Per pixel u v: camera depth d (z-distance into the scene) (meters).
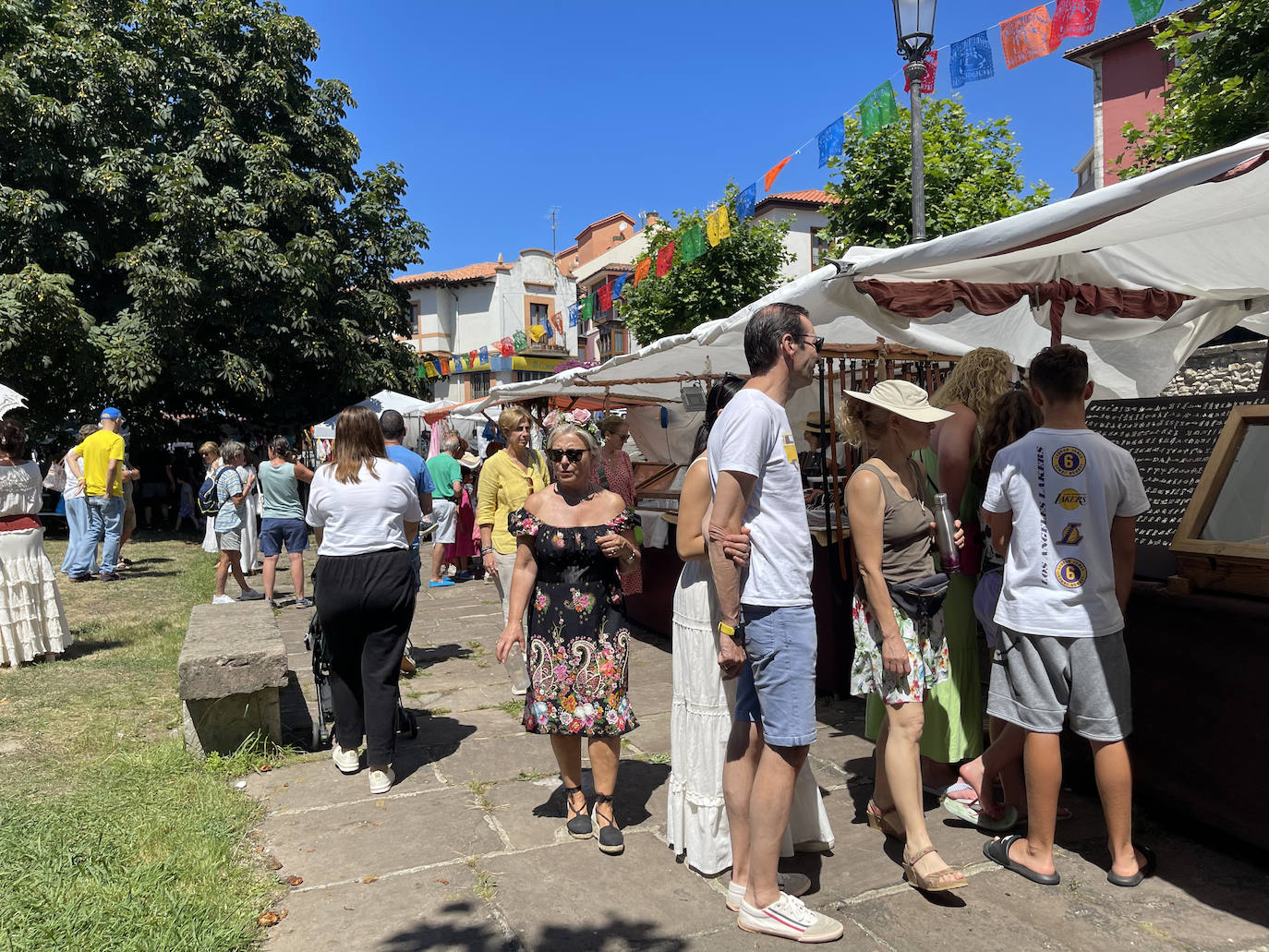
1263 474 2.99
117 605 8.45
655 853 3.18
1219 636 2.90
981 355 3.49
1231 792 2.87
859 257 3.95
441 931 2.64
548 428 11.28
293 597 9.11
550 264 44.09
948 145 11.45
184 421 18.11
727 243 17.98
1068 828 3.25
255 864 3.10
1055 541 2.78
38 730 4.52
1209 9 8.77
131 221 16.53
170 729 4.59
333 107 18.86
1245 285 5.38
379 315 18.58
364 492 3.89
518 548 3.39
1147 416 3.64
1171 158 9.21
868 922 2.65
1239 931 2.54
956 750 3.37
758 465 2.46
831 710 4.78
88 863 2.96
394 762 4.22
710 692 2.99
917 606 2.83
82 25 15.92
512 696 5.36
